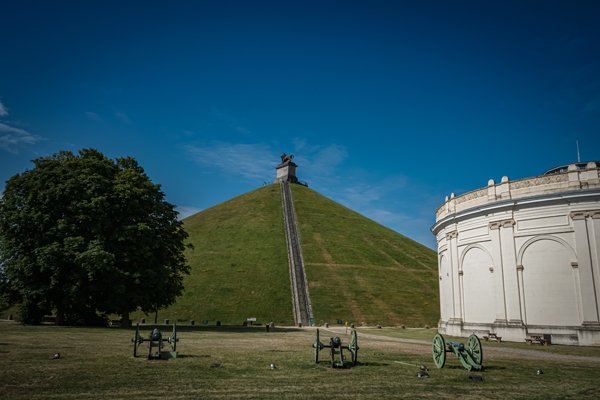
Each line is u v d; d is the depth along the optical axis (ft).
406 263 282.56
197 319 191.93
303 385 43.09
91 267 120.47
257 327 162.50
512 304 113.70
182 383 42.55
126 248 132.05
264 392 39.37
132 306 136.46
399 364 59.88
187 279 229.25
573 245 107.24
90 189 132.16
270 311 201.46
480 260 124.98
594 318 101.35
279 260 257.34
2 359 54.24
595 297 102.17
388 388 42.57
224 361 58.59
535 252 112.37
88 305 140.36
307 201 376.89
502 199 120.78
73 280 126.41
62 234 128.16
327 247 282.56
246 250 270.87
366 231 329.93
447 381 47.11
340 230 319.47
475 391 41.96
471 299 126.93
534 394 40.88
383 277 251.60
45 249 122.62
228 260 255.50
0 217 132.16
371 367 56.44
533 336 105.91
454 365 60.08
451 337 124.88
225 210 358.43
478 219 126.72
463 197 135.33
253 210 348.38
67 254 122.93
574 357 74.84
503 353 79.97
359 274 249.75
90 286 128.16
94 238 130.21
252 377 46.91
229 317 194.39
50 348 66.74
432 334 140.15
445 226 142.82
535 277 111.24
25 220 126.93
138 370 49.37
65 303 130.52
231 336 106.22
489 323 119.65
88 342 77.77
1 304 136.15
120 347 71.51
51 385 39.78
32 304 132.87
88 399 35.27
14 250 130.00
